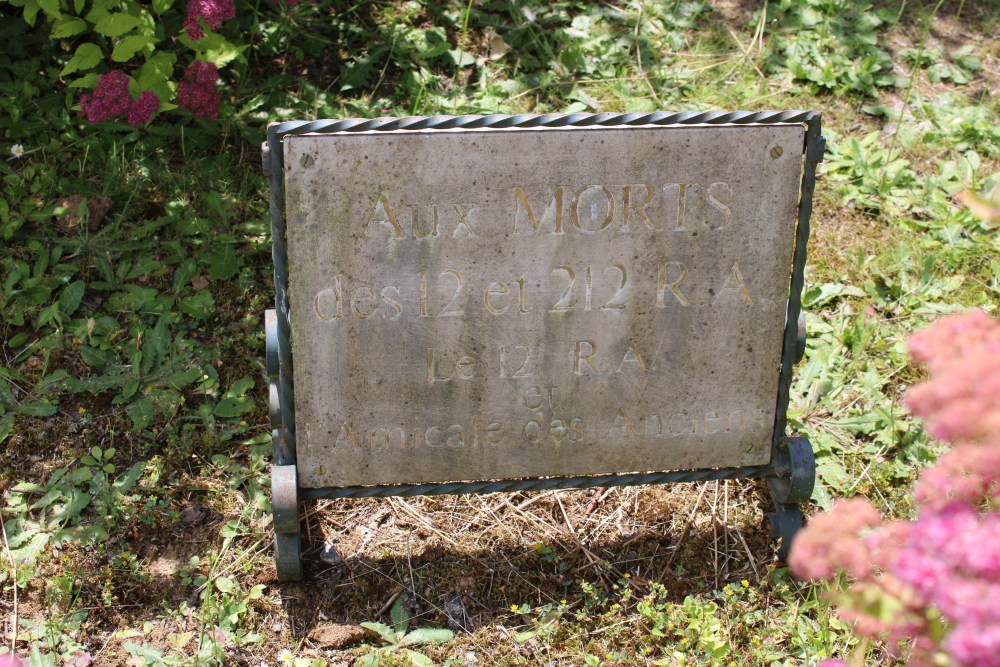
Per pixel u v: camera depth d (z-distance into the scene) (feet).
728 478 10.98
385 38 17.24
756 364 10.38
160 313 13.38
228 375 13.02
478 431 10.40
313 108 16.01
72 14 15.35
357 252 9.51
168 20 15.98
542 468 10.66
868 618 5.85
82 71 15.80
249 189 14.93
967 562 4.97
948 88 17.90
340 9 17.72
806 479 10.56
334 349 9.87
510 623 10.46
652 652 10.10
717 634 10.07
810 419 12.70
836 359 13.35
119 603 10.53
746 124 9.49
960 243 14.92
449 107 16.28
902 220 15.25
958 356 5.88
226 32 16.43
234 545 11.19
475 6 18.28
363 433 10.25
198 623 10.37
